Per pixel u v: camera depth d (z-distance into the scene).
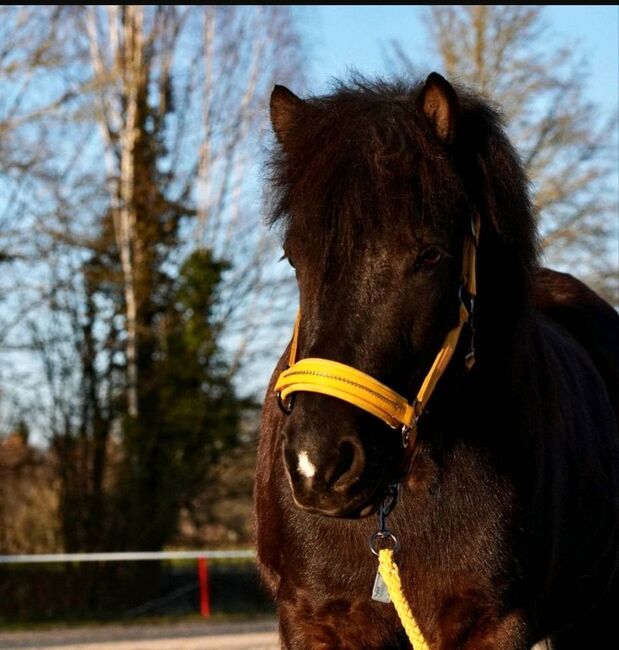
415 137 3.15
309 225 3.11
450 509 3.48
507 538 3.52
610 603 4.80
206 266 20.36
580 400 4.34
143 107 21.78
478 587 3.49
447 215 3.13
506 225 3.46
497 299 3.58
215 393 20.41
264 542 3.97
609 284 22.94
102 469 19.44
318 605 3.61
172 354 20.19
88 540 19.05
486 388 3.57
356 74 3.76
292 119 3.54
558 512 3.86
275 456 3.85
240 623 15.46
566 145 22.59
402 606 3.37
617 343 5.16
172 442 19.97
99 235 19.56
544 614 4.06
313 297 3.11
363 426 2.99
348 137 3.18
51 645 12.41
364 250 3.06
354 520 3.50
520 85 22.20
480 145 3.43
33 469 19.02
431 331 3.12
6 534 18.73
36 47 17.94
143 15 22.52
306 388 3.03
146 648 11.80
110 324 19.77
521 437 3.64
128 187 20.95
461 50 22.23
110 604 18.70
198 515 20.86
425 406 3.23
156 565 19.30
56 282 18.59
